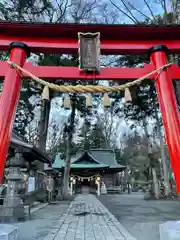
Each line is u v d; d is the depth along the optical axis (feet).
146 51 15.14
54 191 58.03
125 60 41.78
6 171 31.07
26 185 34.55
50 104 53.21
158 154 63.52
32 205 36.09
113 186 99.86
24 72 13.50
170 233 9.09
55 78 14.08
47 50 15.02
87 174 91.40
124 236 16.90
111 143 123.03
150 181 65.36
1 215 23.40
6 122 12.14
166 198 55.77
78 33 14.25
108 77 14.20
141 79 13.58
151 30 14.57
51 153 90.33
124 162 112.16
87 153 92.32
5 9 43.34
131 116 50.49
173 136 12.30
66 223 22.66
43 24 14.23
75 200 55.36
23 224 21.81
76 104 53.78
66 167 61.00
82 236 16.98
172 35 14.88
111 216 27.68
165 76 13.79
